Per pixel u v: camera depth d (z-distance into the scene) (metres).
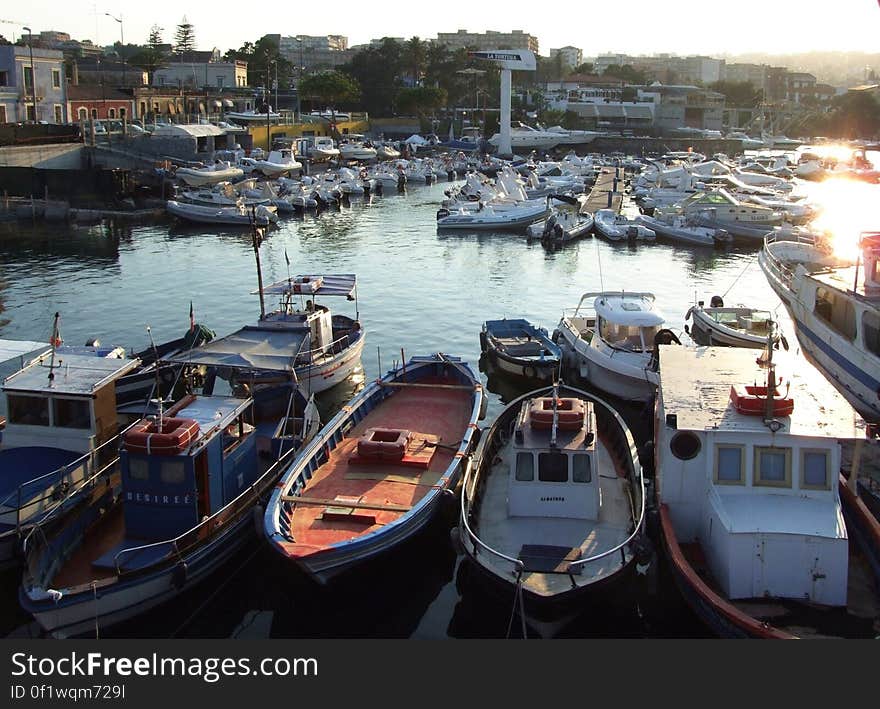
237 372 26.69
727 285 52.41
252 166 102.25
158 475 18.80
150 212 79.25
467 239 69.81
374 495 20.95
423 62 192.00
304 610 19.16
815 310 30.41
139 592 17.47
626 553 17.94
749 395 18.95
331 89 154.88
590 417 20.84
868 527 18.05
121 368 22.23
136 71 147.38
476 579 18.45
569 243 68.06
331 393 32.19
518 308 45.59
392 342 38.91
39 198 80.31
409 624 18.62
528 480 19.62
